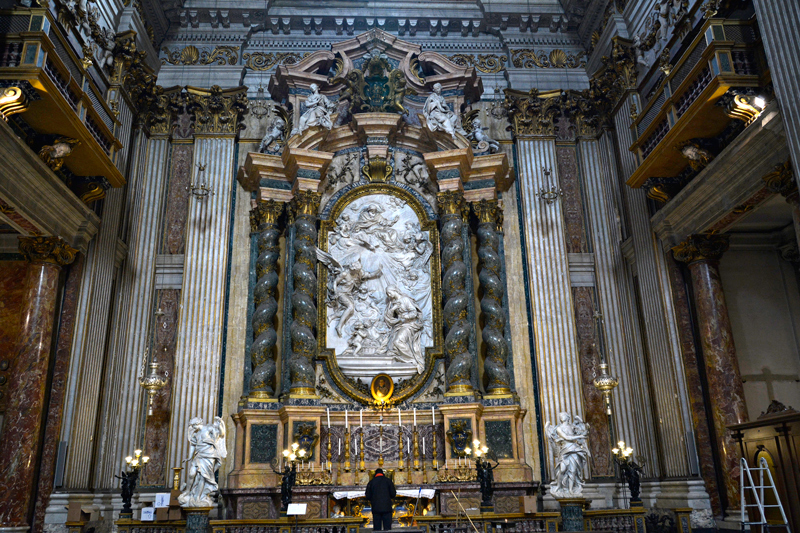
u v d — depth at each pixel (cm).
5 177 766
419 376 1091
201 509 838
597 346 1153
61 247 916
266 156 1166
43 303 888
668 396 978
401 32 1353
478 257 1182
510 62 1334
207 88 1262
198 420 898
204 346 1097
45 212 862
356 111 1224
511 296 1172
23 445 841
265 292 1106
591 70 1313
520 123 1262
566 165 1262
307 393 1036
